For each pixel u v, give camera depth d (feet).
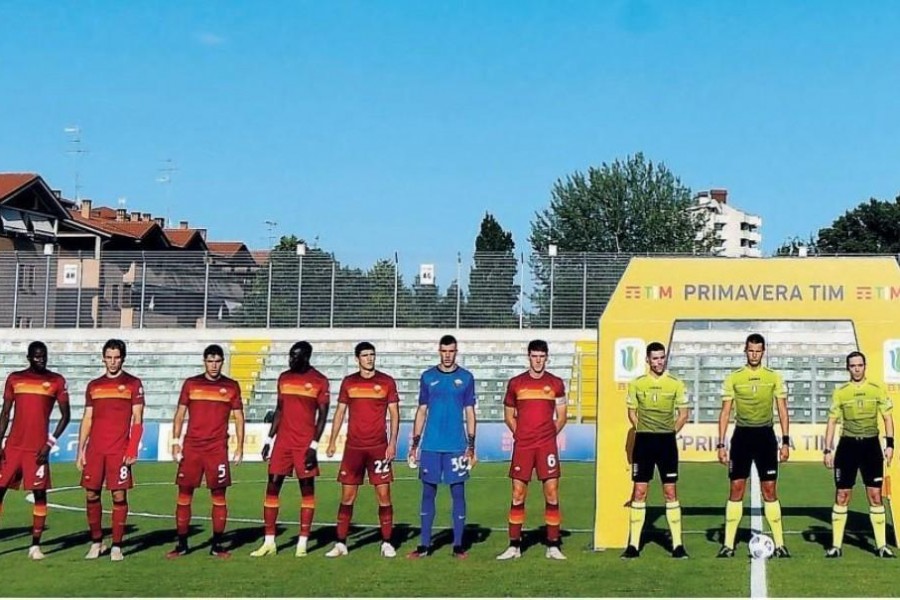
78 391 105.29
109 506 54.49
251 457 84.23
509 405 37.93
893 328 39.37
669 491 37.42
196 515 50.78
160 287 111.55
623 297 40.45
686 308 40.04
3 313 111.96
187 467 37.88
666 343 40.01
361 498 58.75
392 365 107.45
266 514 38.45
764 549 37.24
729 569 34.91
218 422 37.93
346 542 38.58
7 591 31.53
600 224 229.66
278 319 110.22
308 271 110.32
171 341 109.81
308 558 37.35
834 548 37.55
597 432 40.22
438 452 37.70
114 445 37.37
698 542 41.14
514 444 37.81
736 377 37.35
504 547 40.06
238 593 31.17
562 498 58.18
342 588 31.86
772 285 39.73
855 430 37.40
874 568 35.04
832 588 31.68
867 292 39.50
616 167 231.30
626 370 40.22
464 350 108.06
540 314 108.27
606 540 39.65
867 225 229.45
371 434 37.88
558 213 232.53
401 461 85.46
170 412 103.19
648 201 228.63
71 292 111.96
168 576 33.88
